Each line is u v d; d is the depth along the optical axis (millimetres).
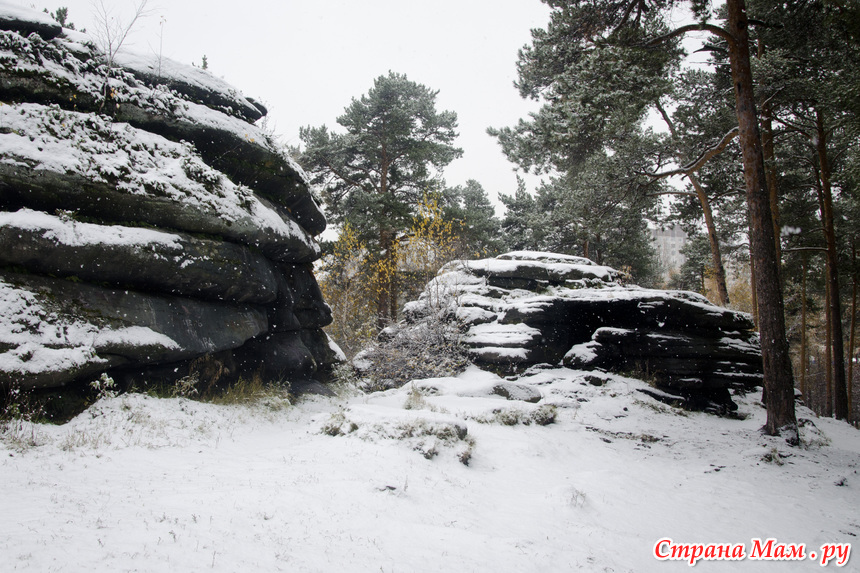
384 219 24078
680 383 15086
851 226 22344
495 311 17172
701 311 15312
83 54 9336
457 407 10977
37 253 7398
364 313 23328
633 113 14852
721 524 6461
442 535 4980
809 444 11844
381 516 5242
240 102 12023
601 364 15695
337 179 26922
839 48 15539
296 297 13398
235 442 7902
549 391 13836
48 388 7242
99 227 8172
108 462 6082
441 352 15383
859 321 35625
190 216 9312
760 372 15281
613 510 6574
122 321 8266
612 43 14094
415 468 7047
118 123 9281
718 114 18312
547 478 7742
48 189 7723
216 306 10266
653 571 4918
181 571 3549
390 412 8844
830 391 25031
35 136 7820
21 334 6961
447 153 26141
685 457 9883
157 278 8875
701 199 22047
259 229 10734
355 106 25578
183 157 9758
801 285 29734
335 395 13227
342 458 7059
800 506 7363
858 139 17609
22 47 8359
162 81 10648
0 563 3322
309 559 4062
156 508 4672
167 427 7703
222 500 5023
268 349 12195
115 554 3660
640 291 16812
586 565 4754
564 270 19062
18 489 4875
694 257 35562
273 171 12094
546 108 17375
